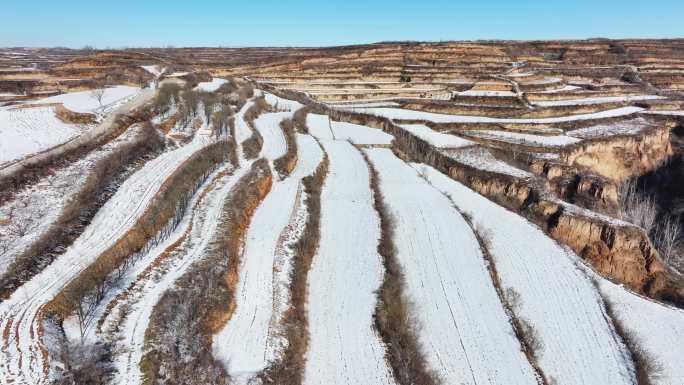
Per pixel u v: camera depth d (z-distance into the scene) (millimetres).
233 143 49688
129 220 29953
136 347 20359
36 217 28969
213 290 25656
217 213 34344
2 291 21969
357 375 24453
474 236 39656
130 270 25922
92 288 23422
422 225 41125
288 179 46312
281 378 22234
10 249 25297
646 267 40656
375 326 28266
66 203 30938
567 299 32469
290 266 32031
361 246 37250
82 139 40500
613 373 26547
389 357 25875
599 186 52344
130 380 18578
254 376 21406
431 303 31312
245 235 34406
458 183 53000
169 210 32625
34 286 22828
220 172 42281
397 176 52844
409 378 24406
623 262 41000
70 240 27031
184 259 28031
